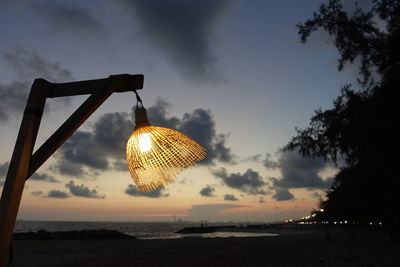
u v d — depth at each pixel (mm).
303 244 26828
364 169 19625
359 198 31500
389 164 15836
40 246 29469
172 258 18688
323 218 91438
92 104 2227
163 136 2197
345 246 23297
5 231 1836
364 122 14656
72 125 2166
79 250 25812
